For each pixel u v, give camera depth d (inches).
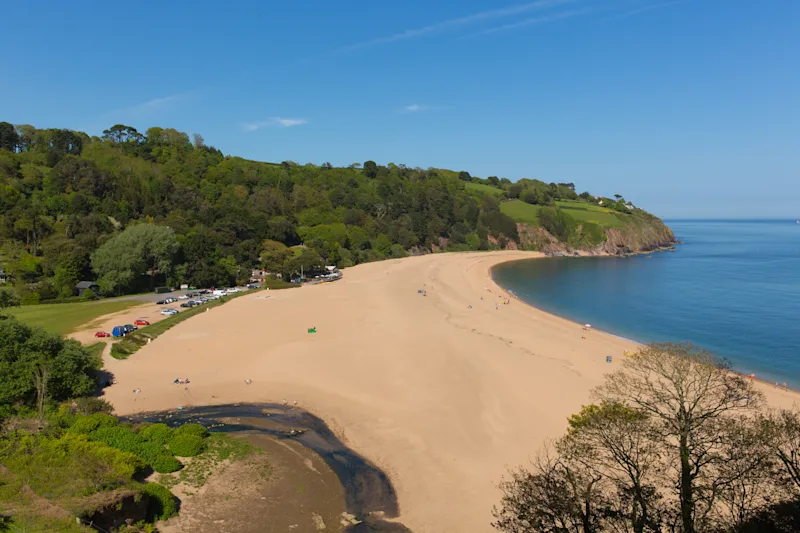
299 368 1838.1
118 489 914.1
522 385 1636.3
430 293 3602.4
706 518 645.3
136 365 1871.3
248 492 1050.7
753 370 2006.6
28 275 3312.0
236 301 3093.0
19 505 826.8
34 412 1344.7
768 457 676.7
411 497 1043.9
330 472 1145.4
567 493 673.0
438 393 1579.7
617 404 863.7
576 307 3353.8
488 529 916.6
